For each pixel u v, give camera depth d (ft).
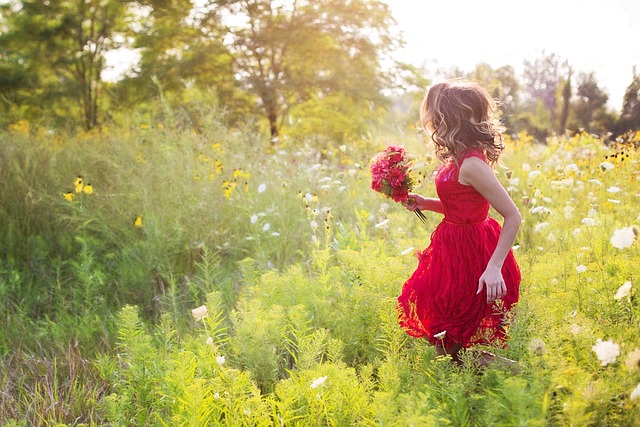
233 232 18.08
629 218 14.01
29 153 22.79
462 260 9.13
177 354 9.24
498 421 6.53
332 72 48.34
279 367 10.53
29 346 13.26
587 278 10.64
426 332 9.50
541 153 27.84
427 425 6.18
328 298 11.94
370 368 8.78
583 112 76.84
